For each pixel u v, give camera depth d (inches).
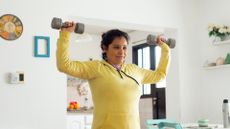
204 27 160.4
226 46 148.1
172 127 96.0
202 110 159.8
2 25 113.3
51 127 119.0
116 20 138.3
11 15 115.2
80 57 239.5
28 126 114.8
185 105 155.6
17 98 113.8
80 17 130.4
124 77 63.5
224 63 145.6
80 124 189.6
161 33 170.6
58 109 121.0
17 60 115.0
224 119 103.9
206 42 159.0
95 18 133.0
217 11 153.3
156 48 220.7
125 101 61.7
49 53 120.7
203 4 161.5
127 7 141.7
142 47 234.4
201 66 161.6
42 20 121.0
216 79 153.3
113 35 64.6
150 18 147.9
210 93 156.3
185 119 154.6
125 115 61.3
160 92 207.8
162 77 73.9
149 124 100.8
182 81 156.0
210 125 113.4
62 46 58.6
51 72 120.9
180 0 158.7
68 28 59.7
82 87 234.1
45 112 118.4
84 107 221.0
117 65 65.4
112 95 61.1
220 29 144.5
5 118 111.2
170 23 154.1
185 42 158.6
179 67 155.9
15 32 115.4
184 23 158.9
